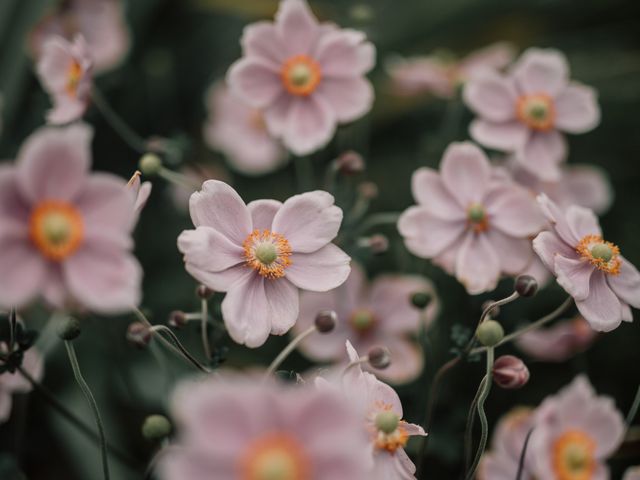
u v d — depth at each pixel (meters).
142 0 0.60
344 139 0.53
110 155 0.59
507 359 0.38
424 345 0.44
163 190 0.58
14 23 0.55
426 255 0.43
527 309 0.51
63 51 0.47
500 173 0.45
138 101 0.60
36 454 0.48
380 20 0.65
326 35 0.47
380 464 0.36
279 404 0.30
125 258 0.33
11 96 0.55
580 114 0.50
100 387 0.50
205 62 0.65
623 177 0.60
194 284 0.54
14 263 0.32
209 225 0.37
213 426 0.29
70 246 0.33
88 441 0.48
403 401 0.46
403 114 0.63
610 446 0.44
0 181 0.32
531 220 0.43
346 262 0.38
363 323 0.47
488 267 0.43
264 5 0.60
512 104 0.49
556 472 0.43
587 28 0.65
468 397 0.48
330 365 0.47
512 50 0.60
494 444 0.44
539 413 0.43
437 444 0.46
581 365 0.51
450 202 0.44
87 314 0.45
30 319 0.49
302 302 0.47
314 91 0.47
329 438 0.30
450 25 0.65
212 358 0.38
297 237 0.38
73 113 0.45
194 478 0.29
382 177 0.60
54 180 0.32
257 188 0.60
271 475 0.29
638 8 0.64
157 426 0.38
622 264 0.40
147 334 0.37
